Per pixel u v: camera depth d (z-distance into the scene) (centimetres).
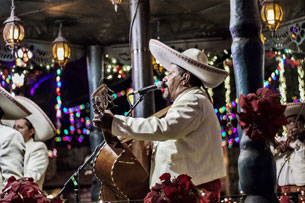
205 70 458
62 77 1262
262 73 452
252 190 433
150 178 461
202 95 458
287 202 470
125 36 1007
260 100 399
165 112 502
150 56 765
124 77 1124
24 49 965
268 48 976
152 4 870
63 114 1281
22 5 844
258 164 431
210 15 921
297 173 749
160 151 454
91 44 1028
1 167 505
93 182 981
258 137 400
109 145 470
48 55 1006
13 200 428
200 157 446
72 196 1166
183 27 980
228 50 1053
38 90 1230
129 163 464
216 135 459
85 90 1299
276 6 773
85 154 1270
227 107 1086
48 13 887
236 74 452
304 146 755
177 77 468
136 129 429
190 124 438
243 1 453
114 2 714
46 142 682
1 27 912
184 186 398
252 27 450
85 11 883
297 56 1012
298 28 927
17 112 543
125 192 469
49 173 1188
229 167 1101
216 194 455
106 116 432
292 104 746
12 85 1016
